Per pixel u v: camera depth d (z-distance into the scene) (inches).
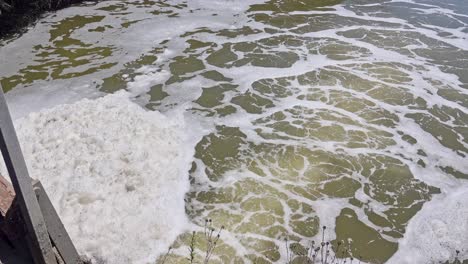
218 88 359.3
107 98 331.6
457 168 281.0
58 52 414.9
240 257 211.0
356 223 236.7
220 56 413.4
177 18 502.3
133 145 274.2
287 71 388.5
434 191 261.1
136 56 408.5
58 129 285.7
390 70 395.2
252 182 260.8
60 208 225.0
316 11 538.3
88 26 474.6
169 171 262.5
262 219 234.8
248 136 301.7
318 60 410.0
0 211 153.6
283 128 311.4
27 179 137.9
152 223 225.0
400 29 487.5
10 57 404.2
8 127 127.4
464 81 382.0
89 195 235.3
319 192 255.9
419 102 348.8
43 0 503.5
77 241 208.1
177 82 365.7
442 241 225.3
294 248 218.4
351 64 403.9
